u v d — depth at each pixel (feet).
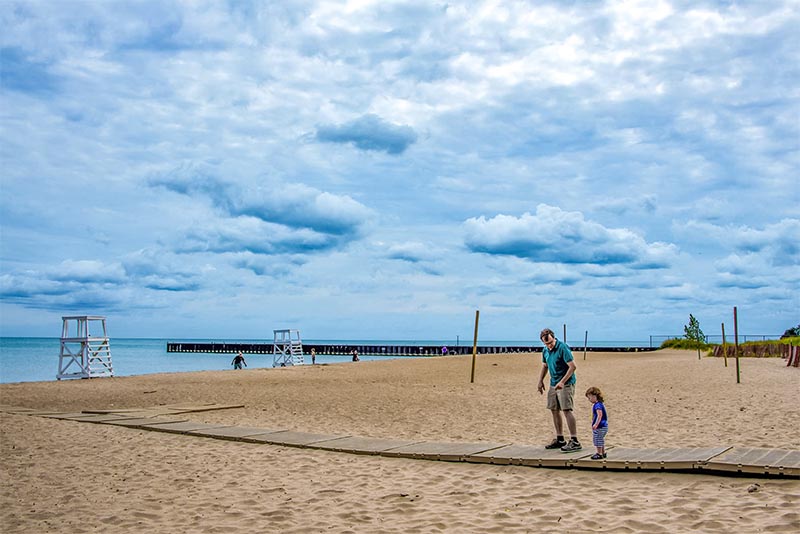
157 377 111.65
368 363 163.63
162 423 47.52
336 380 100.42
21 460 35.83
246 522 24.03
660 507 23.67
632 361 157.07
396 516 24.30
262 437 40.65
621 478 28.17
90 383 97.14
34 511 26.18
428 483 29.12
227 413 56.13
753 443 36.40
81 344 116.67
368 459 34.55
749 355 148.66
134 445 39.63
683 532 20.83
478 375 112.06
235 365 167.94
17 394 78.74
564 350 33.01
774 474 26.20
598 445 30.19
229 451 37.42
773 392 64.69
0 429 46.24
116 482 30.63
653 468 28.40
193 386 89.20
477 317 93.45
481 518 23.57
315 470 32.27
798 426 41.86
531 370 127.03
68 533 23.39
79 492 28.94
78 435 43.45
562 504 24.84
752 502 23.53
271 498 27.32
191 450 37.88
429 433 44.39
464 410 58.03
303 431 45.47
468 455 32.78
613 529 21.57
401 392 77.25
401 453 34.50
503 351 329.72
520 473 30.14
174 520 24.58
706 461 27.55
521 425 47.98
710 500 24.11
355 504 25.99
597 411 30.27
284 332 203.92
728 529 20.84
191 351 376.48
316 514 24.88
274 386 88.12
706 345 246.47
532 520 23.07
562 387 32.65
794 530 20.31
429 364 155.33
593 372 113.80
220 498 27.45
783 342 148.36
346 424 49.14
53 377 158.40
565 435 42.78
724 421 45.62
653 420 48.03
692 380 85.66
